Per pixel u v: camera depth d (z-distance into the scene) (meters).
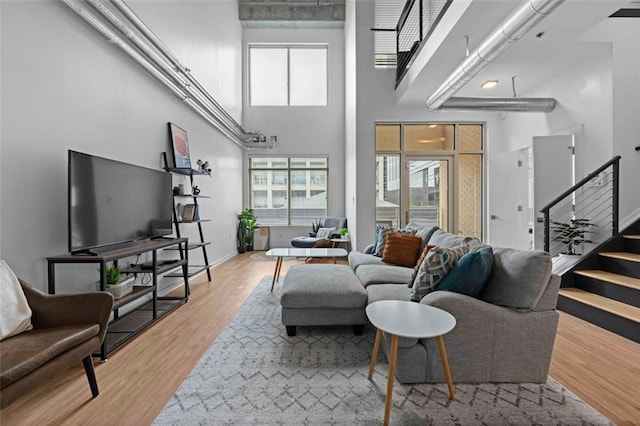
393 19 5.73
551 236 4.36
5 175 2.00
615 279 3.06
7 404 1.31
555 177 4.32
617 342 2.48
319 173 7.93
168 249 3.91
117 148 3.05
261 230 7.77
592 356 2.25
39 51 2.23
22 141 2.11
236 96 7.16
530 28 2.46
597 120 3.90
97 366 2.13
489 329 1.87
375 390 1.84
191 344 2.48
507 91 4.98
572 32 3.23
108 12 2.66
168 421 1.58
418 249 3.51
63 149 2.43
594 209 3.99
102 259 2.22
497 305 1.95
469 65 3.22
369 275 2.94
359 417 1.61
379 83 5.54
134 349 2.39
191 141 4.69
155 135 3.73
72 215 2.21
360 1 5.52
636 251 3.40
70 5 2.34
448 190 5.86
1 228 1.98
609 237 3.82
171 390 1.86
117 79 3.06
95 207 2.44
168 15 3.99
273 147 7.77
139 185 3.05
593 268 3.51
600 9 2.82
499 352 1.88
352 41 6.04
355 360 2.21
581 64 4.05
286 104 7.98
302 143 7.81
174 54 4.12
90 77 2.71
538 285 1.86
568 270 3.49
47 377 1.48
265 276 4.88
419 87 4.75
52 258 2.17
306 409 1.67
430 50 3.86
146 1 3.50
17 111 2.08
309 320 2.56
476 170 5.88
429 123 5.76
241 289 4.12
